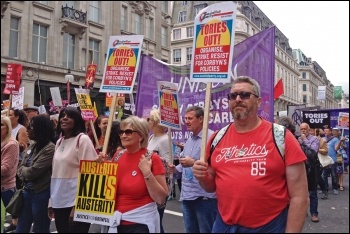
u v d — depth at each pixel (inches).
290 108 512.1
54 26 553.0
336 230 216.1
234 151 93.9
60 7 550.6
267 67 171.9
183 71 215.6
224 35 103.3
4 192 157.1
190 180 141.7
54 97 380.5
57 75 547.5
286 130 90.7
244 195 88.7
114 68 142.9
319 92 547.5
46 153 144.3
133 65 139.7
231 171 92.4
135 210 109.7
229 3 104.0
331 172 358.0
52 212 144.8
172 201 287.3
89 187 118.6
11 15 513.3
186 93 212.2
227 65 101.7
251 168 89.6
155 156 113.5
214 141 100.6
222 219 93.8
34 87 532.4
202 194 137.8
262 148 90.0
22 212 149.2
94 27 542.3
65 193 136.4
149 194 110.5
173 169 143.1
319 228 221.3
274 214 87.9
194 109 147.8
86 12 548.1
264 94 170.9
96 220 115.1
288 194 88.8
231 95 95.3
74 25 548.1
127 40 142.6
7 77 301.6
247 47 178.7
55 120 247.1
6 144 158.2
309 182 231.6
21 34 524.1
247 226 88.8
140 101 231.6
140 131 114.1
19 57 518.0
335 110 481.4
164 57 412.5
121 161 116.3
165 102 146.4
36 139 148.6
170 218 226.4
